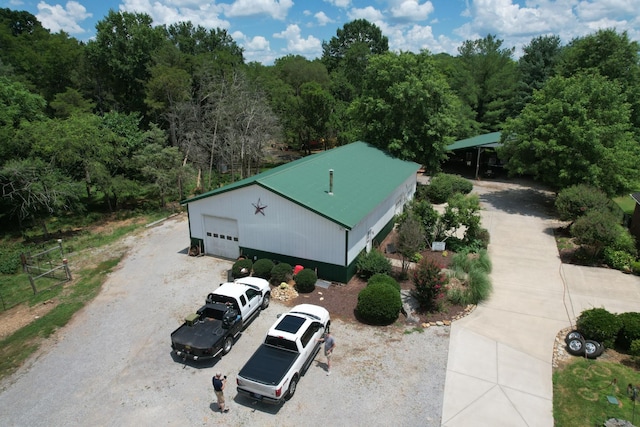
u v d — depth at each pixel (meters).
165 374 13.54
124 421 11.63
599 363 13.61
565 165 28.75
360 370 13.44
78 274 21.75
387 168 29.38
